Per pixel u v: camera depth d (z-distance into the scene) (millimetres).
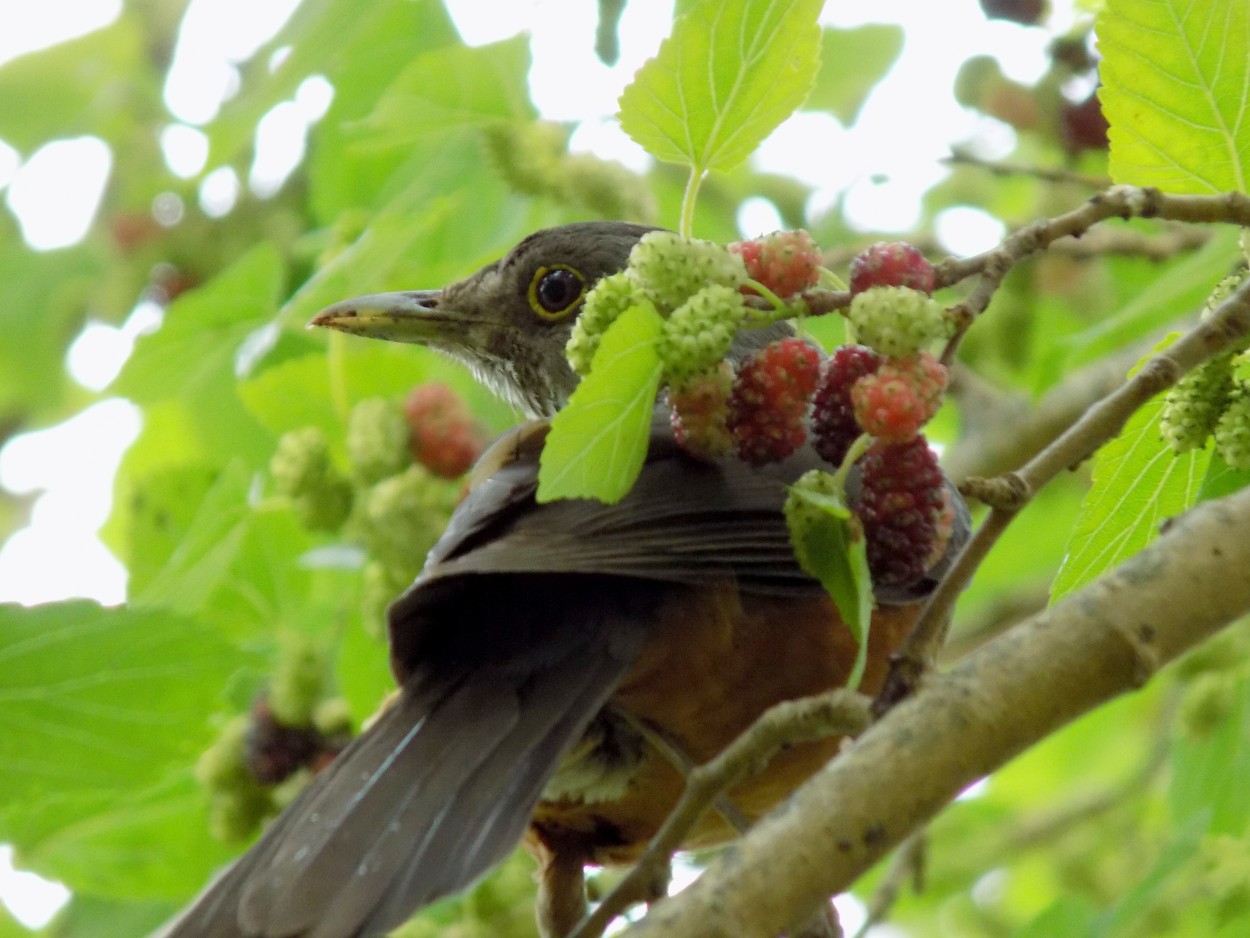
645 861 2641
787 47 2887
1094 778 7430
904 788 2338
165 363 5473
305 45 5488
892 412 2553
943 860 6574
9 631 3746
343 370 4953
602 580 3377
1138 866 6363
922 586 3723
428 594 3203
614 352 2592
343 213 5402
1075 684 2375
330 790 3029
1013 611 6602
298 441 4648
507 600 3363
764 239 2732
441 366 5277
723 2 2842
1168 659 2400
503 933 4426
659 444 3396
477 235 5406
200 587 5086
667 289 2664
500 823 2965
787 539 3361
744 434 2725
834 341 5699
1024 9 5578
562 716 3184
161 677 3887
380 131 5031
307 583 5145
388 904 2826
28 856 4785
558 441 2648
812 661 3494
